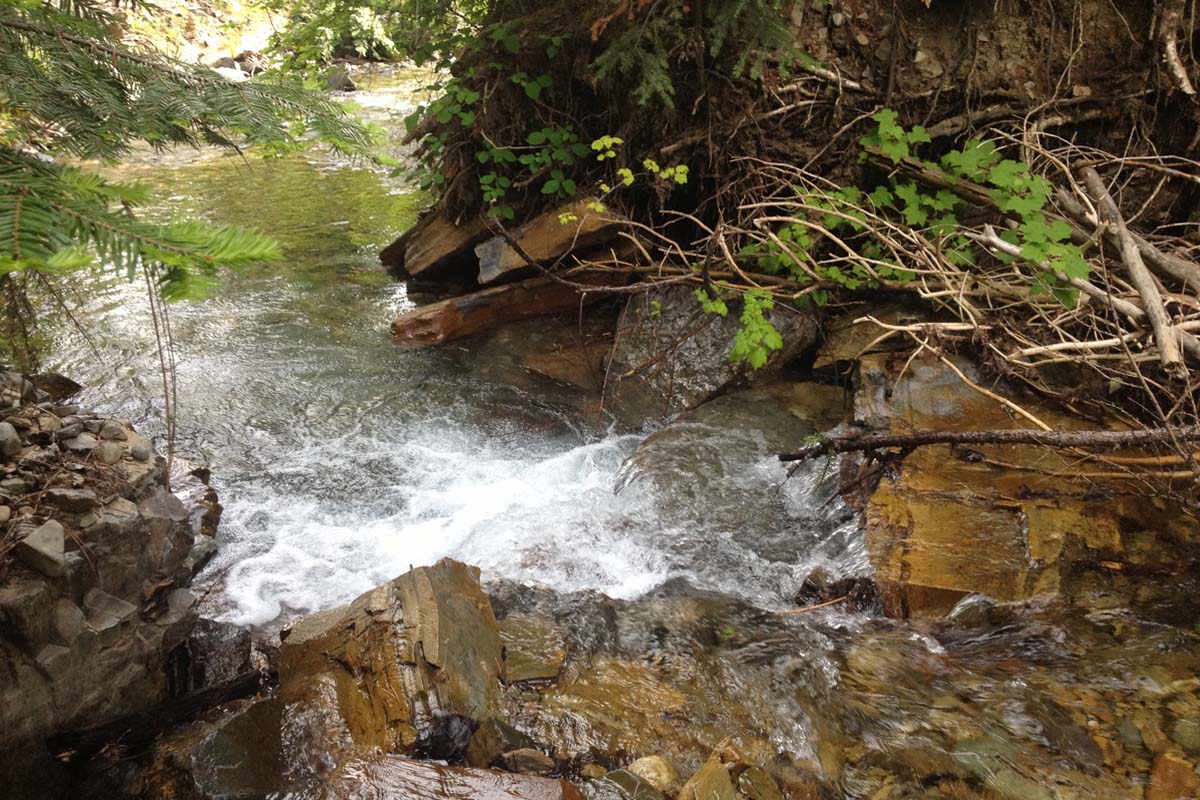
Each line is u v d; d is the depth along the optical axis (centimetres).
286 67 582
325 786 239
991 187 488
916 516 377
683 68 526
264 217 820
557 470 459
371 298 652
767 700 291
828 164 538
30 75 209
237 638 317
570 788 242
